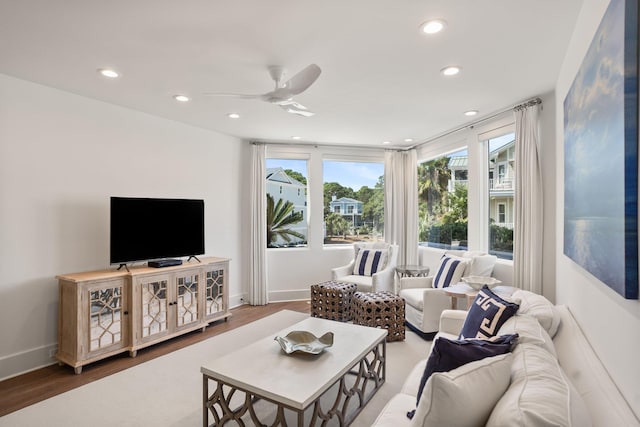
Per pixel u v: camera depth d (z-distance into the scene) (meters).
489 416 1.11
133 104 3.57
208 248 4.69
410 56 2.47
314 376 1.88
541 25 2.05
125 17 1.97
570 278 2.28
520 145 3.44
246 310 4.85
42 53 2.43
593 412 1.11
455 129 4.59
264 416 2.27
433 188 5.34
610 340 1.34
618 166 1.12
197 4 1.85
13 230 2.87
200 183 4.55
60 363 3.05
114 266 3.58
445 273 3.87
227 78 2.87
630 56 1.03
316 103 3.53
